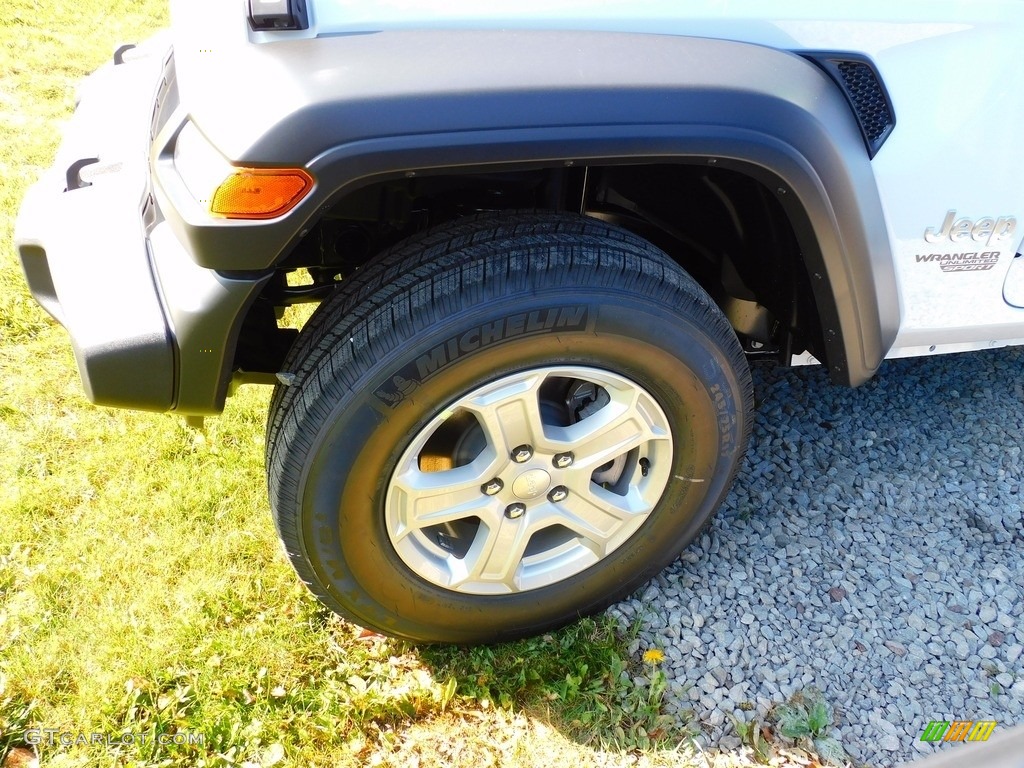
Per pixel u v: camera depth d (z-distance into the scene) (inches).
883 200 67.5
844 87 62.9
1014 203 72.9
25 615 79.5
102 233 65.0
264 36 54.1
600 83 53.8
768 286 75.4
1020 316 81.4
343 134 50.4
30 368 110.2
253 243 52.9
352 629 79.4
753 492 94.1
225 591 81.8
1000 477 96.4
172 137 57.9
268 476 65.4
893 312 70.6
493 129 52.2
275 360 76.2
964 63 65.4
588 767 69.3
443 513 67.5
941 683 75.6
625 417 67.4
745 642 78.7
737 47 59.2
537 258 58.9
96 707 72.4
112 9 233.0
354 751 70.2
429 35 54.7
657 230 80.8
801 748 70.7
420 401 60.6
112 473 95.6
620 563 76.5
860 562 86.4
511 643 79.1
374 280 62.1
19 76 187.8
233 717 71.8
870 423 103.6
